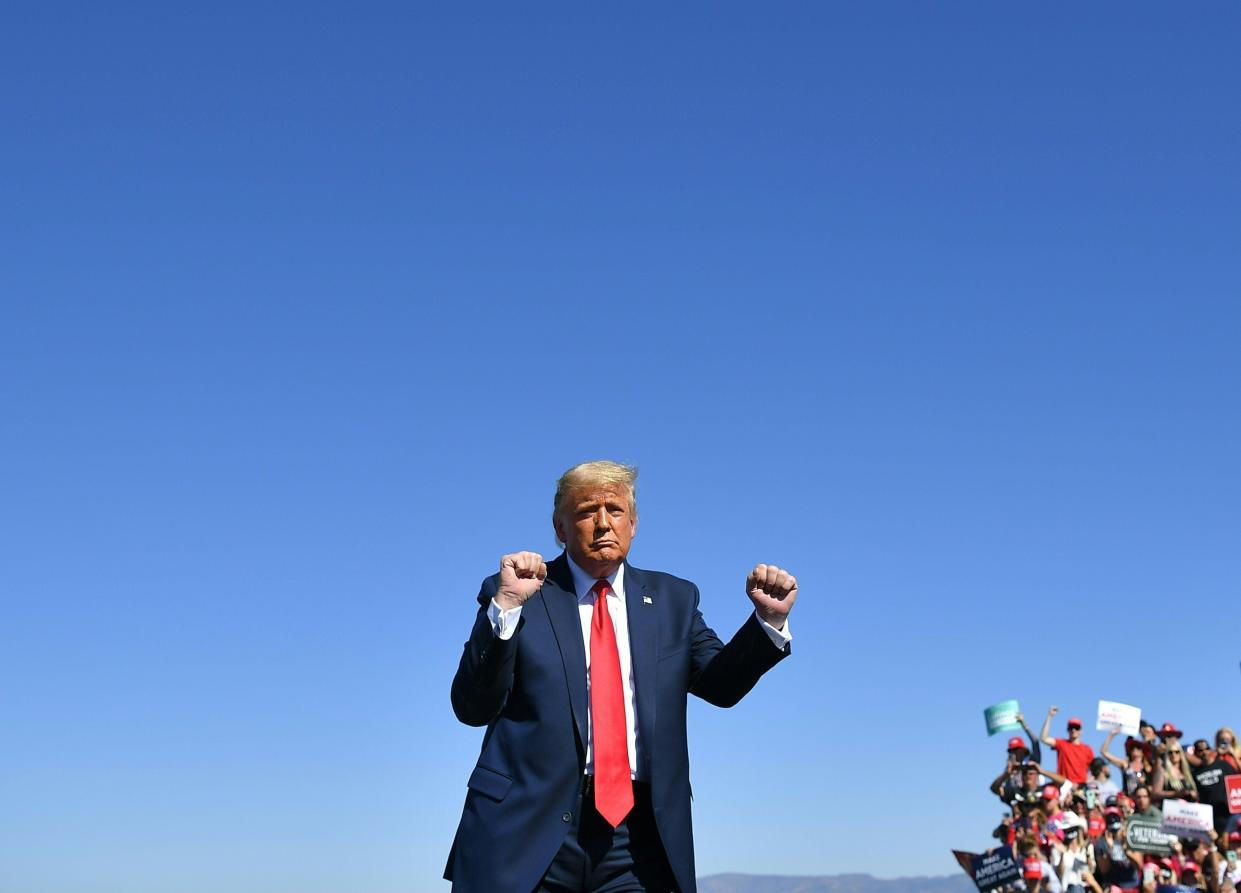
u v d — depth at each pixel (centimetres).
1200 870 1927
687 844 537
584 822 535
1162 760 2127
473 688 527
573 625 555
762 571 552
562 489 574
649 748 539
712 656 577
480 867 523
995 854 1989
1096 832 2073
